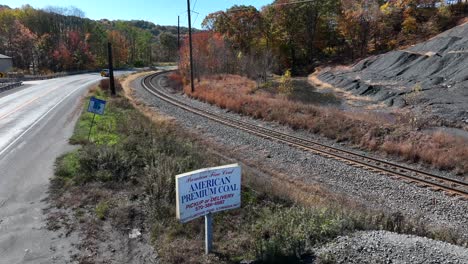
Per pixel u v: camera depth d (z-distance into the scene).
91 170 9.41
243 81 40.22
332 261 5.18
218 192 5.65
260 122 21.77
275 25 65.56
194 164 10.26
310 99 32.19
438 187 10.91
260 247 5.71
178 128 18.44
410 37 55.44
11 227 6.67
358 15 58.84
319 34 66.44
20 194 8.23
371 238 5.74
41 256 5.75
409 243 5.50
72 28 86.50
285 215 6.92
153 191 7.92
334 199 9.82
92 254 5.83
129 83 41.38
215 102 27.78
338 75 45.72
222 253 5.77
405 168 12.89
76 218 7.07
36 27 78.69
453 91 27.08
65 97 26.75
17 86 35.22
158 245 6.07
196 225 6.74
